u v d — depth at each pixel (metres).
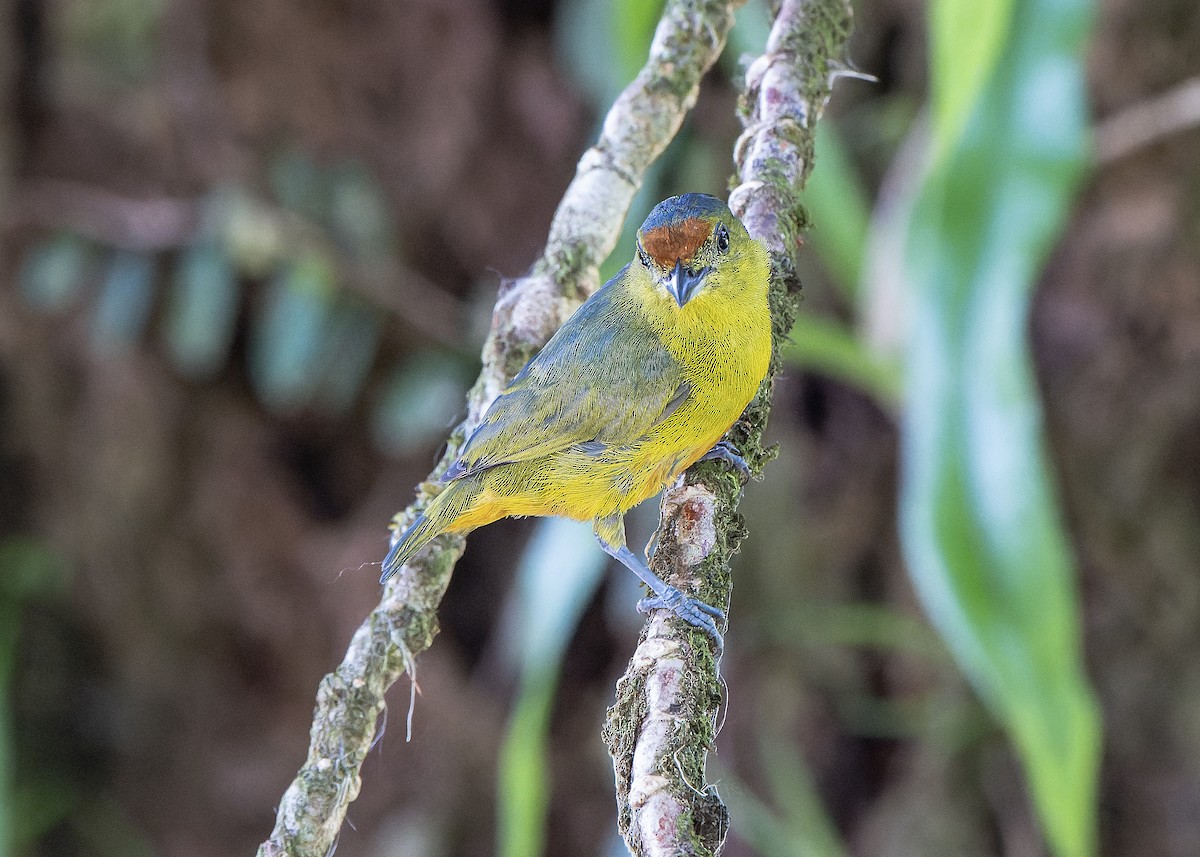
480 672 12.80
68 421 13.06
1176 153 10.30
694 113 11.00
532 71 12.25
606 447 6.39
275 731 13.48
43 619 13.58
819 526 11.11
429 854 12.54
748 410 6.43
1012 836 10.77
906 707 10.98
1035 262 6.78
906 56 10.88
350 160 12.37
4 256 12.48
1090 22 7.04
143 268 11.98
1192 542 10.76
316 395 12.73
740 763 10.94
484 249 12.55
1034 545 6.42
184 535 13.15
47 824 13.45
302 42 12.22
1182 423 10.66
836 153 8.84
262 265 11.70
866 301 8.71
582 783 12.20
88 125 12.48
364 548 12.95
